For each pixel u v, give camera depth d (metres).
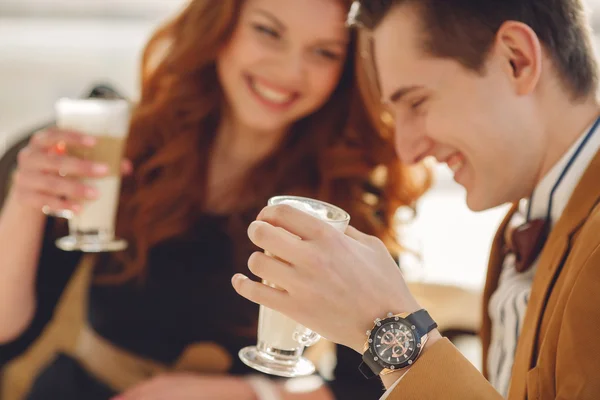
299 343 0.90
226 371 1.25
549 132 0.90
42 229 1.21
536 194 0.93
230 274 1.27
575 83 0.88
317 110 1.31
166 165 1.29
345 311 0.81
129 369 1.24
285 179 1.33
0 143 2.87
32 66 2.99
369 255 0.82
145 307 1.26
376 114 1.28
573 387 0.77
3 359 1.27
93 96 1.22
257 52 1.20
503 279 0.98
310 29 1.18
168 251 1.28
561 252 0.84
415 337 0.81
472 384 0.79
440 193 3.57
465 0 0.87
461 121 0.89
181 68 1.28
